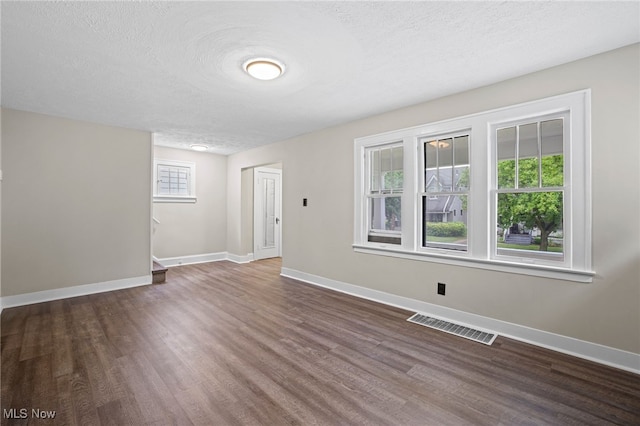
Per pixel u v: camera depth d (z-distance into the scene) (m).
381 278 3.71
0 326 2.95
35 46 2.15
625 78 2.18
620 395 1.89
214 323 3.05
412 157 3.40
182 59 2.36
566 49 2.21
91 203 4.07
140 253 4.49
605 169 2.25
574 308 2.38
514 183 2.76
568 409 1.77
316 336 2.76
